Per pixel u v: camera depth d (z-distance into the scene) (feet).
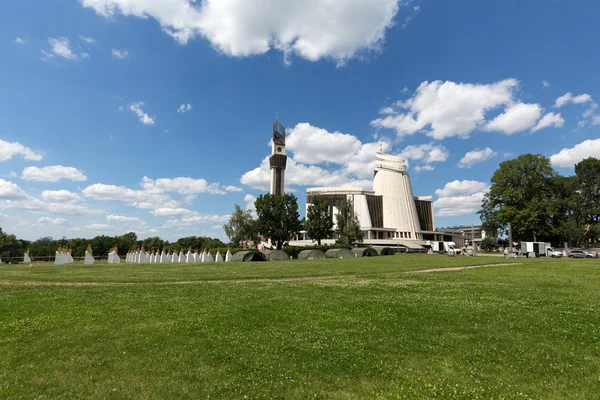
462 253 270.87
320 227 294.46
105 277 96.94
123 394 24.70
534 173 293.23
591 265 126.00
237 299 57.72
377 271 110.83
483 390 24.54
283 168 605.31
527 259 182.60
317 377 27.20
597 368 27.68
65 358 31.40
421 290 65.10
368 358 30.58
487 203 328.70
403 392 24.57
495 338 34.88
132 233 575.38
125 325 41.57
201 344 34.68
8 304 54.49
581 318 41.19
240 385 25.84
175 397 24.29
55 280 90.17
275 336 36.73
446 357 30.60
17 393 24.85
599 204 296.51
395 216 521.65
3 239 315.99
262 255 210.79
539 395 23.90
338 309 48.62
